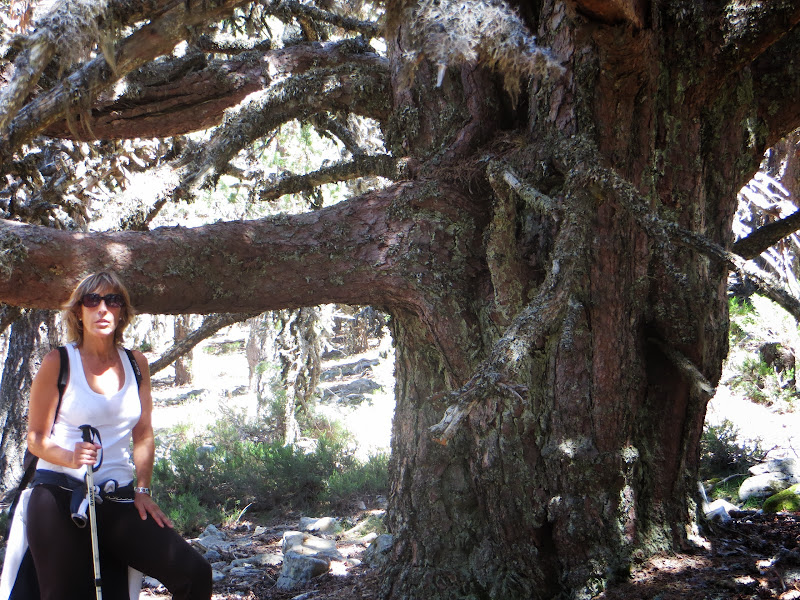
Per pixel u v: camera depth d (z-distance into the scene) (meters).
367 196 4.17
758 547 4.15
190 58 5.30
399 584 4.23
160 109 5.35
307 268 3.93
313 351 12.23
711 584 3.61
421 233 4.02
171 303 3.71
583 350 3.80
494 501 3.98
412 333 4.34
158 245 3.66
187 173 4.36
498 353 2.52
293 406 11.83
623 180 2.94
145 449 3.12
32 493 2.88
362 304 4.22
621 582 3.78
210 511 8.57
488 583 3.98
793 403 10.20
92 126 5.33
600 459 3.81
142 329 22.31
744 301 13.05
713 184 4.14
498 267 3.80
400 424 4.47
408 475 4.33
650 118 3.72
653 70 3.60
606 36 3.25
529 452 3.90
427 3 2.73
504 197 3.67
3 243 3.35
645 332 3.99
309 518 7.80
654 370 4.06
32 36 2.75
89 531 2.87
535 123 3.89
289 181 4.50
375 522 7.14
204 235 3.78
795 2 3.64
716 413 9.37
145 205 4.26
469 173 4.06
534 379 3.88
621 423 3.85
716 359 4.13
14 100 2.71
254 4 6.11
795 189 10.62
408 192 4.09
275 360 13.13
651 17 3.44
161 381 26.09
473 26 2.74
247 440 12.22
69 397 2.91
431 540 4.16
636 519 3.93
